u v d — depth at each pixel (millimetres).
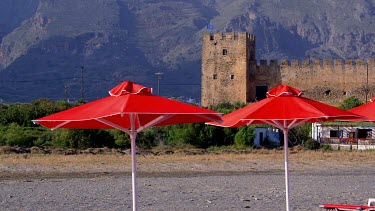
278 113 18734
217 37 115375
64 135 73062
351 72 113500
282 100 19391
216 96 115312
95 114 16531
